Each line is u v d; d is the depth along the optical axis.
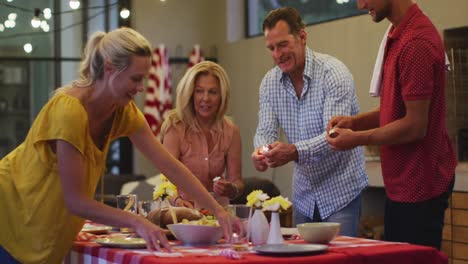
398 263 2.18
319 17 7.03
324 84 3.23
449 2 5.36
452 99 5.35
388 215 2.80
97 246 2.43
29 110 7.84
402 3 2.74
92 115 2.39
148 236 2.21
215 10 8.19
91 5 7.99
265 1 7.69
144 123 2.60
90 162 2.40
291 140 3.39
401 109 2.73
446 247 5.03
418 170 2.69
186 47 8.23
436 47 2.67
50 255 2.43
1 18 7.73
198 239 2.40
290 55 3.23
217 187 3.07
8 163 2.48
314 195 3.29
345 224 3.23
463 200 4.92
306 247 2.16
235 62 7.82
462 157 5.34
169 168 2.62
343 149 2.71
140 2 8.08
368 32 6.12
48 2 7.86
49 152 2.37
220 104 3.42
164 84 7.79
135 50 2.28
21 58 7.79
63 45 7.91
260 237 2.43
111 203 5.03
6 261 2.46
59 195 2.38
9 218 2.45
